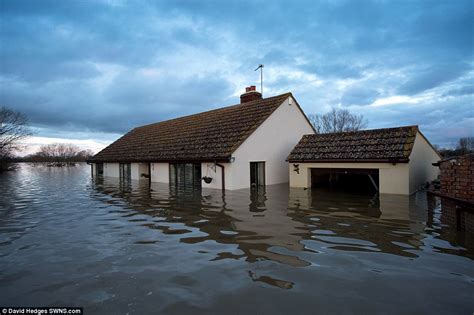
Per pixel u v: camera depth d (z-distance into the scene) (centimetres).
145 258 572
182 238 702
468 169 717
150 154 2177
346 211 980
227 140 1681
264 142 1730
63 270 522
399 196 1245
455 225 758
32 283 472
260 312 373
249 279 469
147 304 398
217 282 460
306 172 1570
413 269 500
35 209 1141
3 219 959
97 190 1752
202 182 1705
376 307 380
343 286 441
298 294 418
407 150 1262
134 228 812
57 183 2317
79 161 9656
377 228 764
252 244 645
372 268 507
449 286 437
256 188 1590
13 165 5422
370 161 1326
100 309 389
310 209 1020
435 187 1068
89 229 811
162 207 1122
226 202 1180
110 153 2845
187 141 2002
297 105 1984
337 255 571
